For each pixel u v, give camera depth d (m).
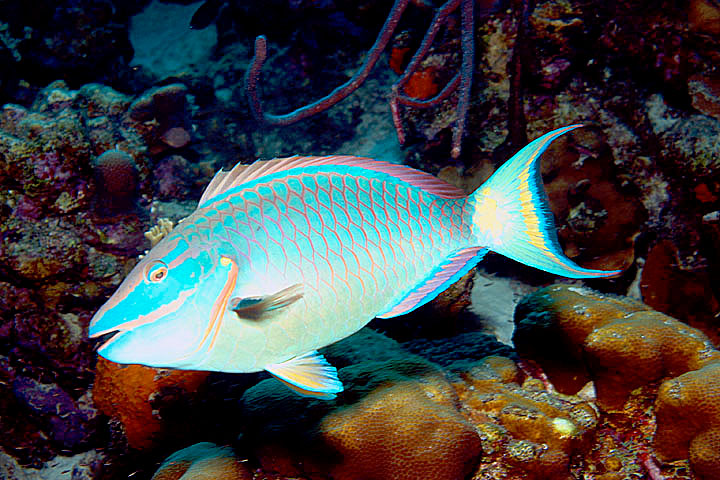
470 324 1.60
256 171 0.74
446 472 0.91
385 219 0.76
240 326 0.71
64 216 1.45
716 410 0.89
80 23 2.21
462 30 1.36
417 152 1.80
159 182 1.92
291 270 0.73
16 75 2.20
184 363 0.71
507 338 1.54
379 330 1.52
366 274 0.75
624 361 0.96
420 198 0.77
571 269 0.78
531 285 1.70
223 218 0.72
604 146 1.46
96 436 1.40
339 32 2.15
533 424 0.95
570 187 1.45
